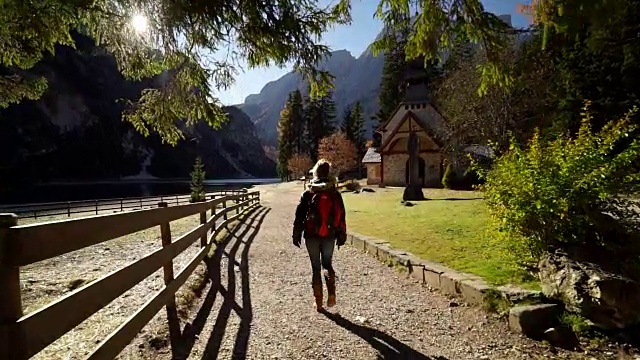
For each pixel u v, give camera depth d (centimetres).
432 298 476
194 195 3050
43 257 177
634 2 912
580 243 417
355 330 379
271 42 443
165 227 400
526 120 1992
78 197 7156
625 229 412
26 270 675
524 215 448
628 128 470
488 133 2061
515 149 511
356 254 775
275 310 441
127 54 489
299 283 566
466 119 2211
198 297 494
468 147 2581
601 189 407
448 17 388
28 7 389
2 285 154
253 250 842
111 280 246
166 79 518
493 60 429
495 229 524
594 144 475
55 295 508
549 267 399
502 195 487
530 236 467
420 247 717
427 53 418
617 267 369
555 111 1631
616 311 334
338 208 440
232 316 421
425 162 3656
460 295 462
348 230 991
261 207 2347
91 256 829
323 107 8019
